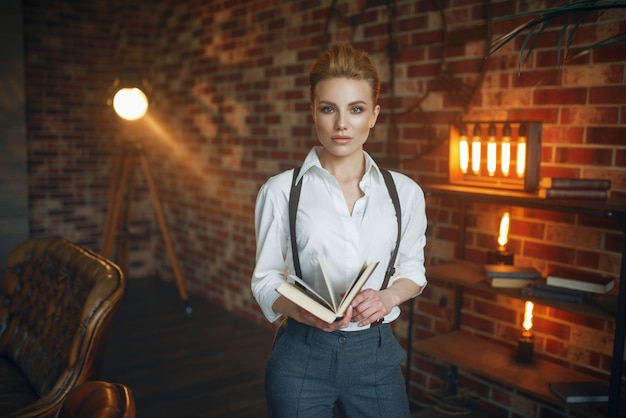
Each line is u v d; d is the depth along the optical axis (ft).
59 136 16.81
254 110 13.56
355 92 4.41
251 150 13.78
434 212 9.71
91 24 17.04
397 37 9.92
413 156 9.82
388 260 4.92
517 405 8.56
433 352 8.30
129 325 13.61
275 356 4.88
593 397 6.72
